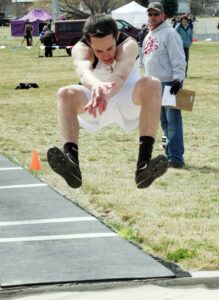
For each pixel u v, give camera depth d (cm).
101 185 1042
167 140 1184
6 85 2848
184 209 905
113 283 632
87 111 530
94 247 731
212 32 7944
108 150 1359
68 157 535
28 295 612
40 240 758
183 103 1113
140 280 639
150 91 547
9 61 4438
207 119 1775
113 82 509
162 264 686
